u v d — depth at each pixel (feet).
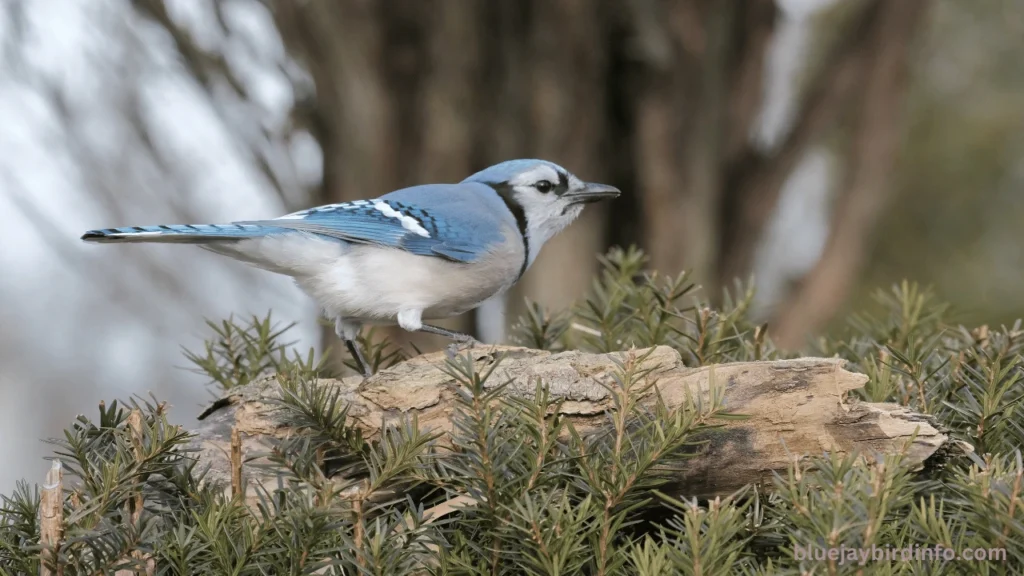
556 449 15.92
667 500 14.48
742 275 44.75
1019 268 53.36
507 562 14.78
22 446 57.88
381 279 26.21
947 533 13.48
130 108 42.50
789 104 50.42
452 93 40.57
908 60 43.50
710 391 14.74
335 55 40.52
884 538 13.89
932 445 15.46
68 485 20.51
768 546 14.71
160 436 15.70
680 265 42.16
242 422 17.97
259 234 25.50
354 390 17.93
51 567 14.55
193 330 46.24
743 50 44.86
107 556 14.64
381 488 15.16
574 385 16.67
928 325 22.48
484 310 41.32
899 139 43.75
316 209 26.89
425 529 14.74
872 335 22.82
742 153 44.75
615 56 42.73
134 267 45.93
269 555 14.66
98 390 58.29
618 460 14.52
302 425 16.49
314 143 43.50
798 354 21.21
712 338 19.93
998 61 56.49
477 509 14.69
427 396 17.46
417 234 26.43
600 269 42.04
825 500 13.37
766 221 44.86
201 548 14.57
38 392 57.88
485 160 41.73
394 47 41.42
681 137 42.34
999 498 13.34
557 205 30.22
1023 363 18.38
